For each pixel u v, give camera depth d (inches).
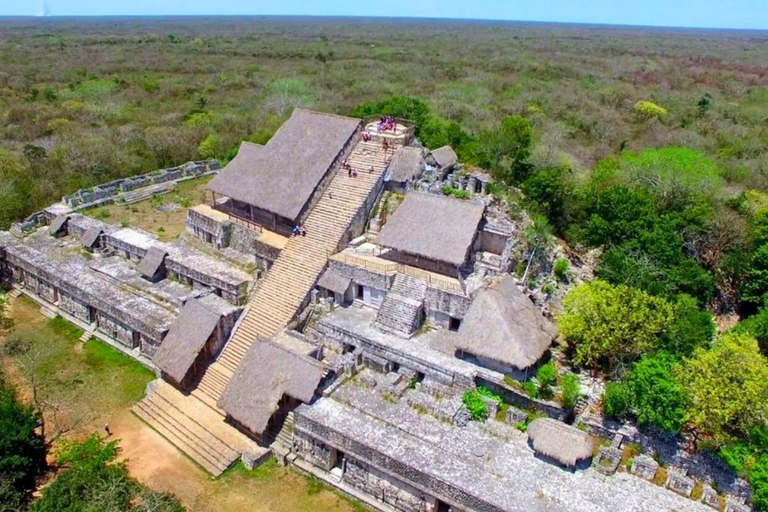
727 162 2615.7
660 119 3476.9
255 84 4687.5
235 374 1428.4
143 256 1936.5
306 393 1330.0
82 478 1114.7
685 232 1785.2
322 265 1656.0
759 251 1695.4
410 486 1182.3
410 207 1642.5
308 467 1314.0
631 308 1331.2
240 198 1876.2
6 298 1983.3
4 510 1107.9
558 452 1174.3
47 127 3316.9
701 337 1390.3
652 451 1217.4
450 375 1374.3
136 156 2874.0
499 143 2018.9
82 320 1859.0
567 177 1931.6
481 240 1683.1
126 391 1562.5
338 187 1836.9
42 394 1535.4
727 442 1177.4
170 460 1337.4
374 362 1472.7
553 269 1669.5
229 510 1210.6
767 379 1152.8
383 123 2033.7
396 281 1576.0
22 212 2372.0
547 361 1417.3
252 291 1711.4
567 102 3826.3
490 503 1075.3
